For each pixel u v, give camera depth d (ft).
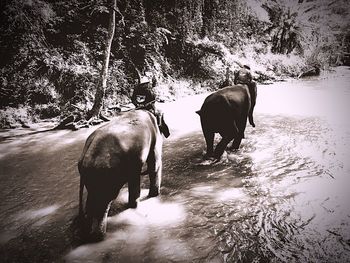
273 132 26.32
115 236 13.14
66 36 41.91
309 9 73.87
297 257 11.48
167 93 43.80
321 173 18.08
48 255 12.35
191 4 51.21
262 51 58.80
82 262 11.71
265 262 11.35
